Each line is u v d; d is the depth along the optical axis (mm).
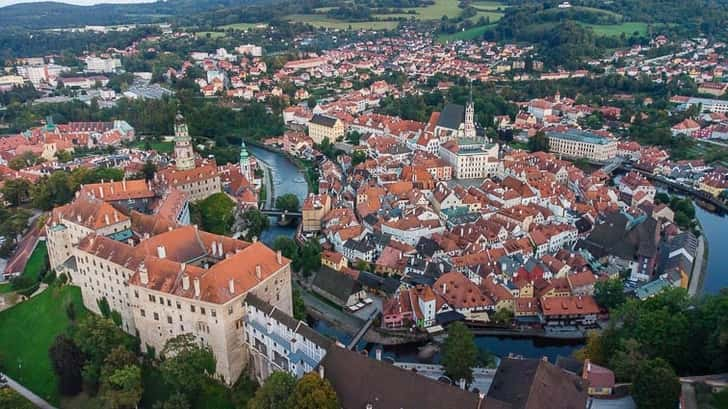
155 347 182000
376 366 136500
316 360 151875
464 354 165875
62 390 179250
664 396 141000
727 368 157875
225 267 171875
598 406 149750
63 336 183250
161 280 172875
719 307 162000
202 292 165875
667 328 165500
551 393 131000
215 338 168500
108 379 163500
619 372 157250
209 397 168625
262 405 139750
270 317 162750
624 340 163250
